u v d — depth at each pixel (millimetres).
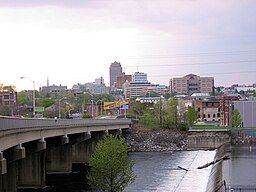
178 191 84250
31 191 83500
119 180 69750
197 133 194125
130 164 75188
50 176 103500
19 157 64188
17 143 63031
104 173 68125
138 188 87688
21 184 85500
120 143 70500
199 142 189125
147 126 196125
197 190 85125
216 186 88812
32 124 70438
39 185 85500
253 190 84062
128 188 87500
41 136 76562
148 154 162375
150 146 181500
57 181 95438
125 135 185625
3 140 55375
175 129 197500
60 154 107312
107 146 68938
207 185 90250
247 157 144250
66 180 96875
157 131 190250
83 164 130375
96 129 126188
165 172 110312
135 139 183875
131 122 188375
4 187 68375
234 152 162250
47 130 80188
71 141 108938
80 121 107688
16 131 60844
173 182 94688
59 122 88250
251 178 99688
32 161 85250
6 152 63781
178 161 134875
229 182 94062
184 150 179500
